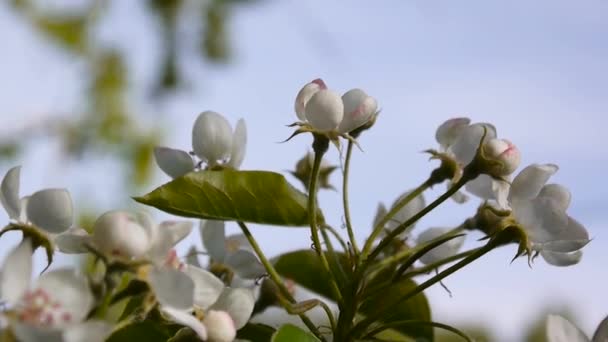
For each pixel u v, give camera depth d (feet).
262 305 1.86
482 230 1.86
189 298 1.65
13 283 1.60
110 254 1.65
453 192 1.82
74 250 1.75
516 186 1.82
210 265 1.88
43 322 1.60
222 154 1.86
